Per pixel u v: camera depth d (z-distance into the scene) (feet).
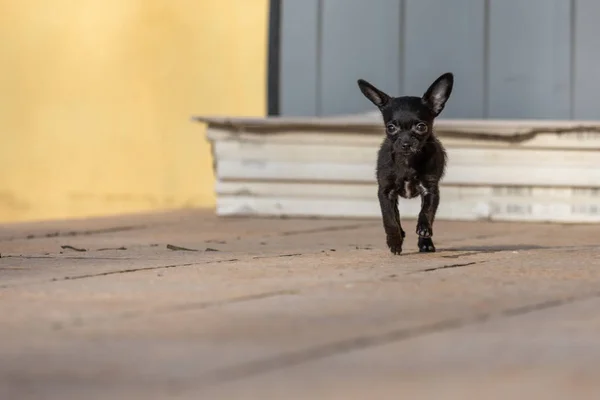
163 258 32.53
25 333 19.58
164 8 58.29
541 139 48.21
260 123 49.70
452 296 23.81
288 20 56.95
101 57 58.65
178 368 16.52
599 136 47.83
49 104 59.06
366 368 16.48
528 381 15.66
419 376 15.97
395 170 32.09
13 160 59.26
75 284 26.20
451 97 55.93
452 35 55.67
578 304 22.85
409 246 36.37
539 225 46.88
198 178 58.75
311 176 49.83
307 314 21.44
